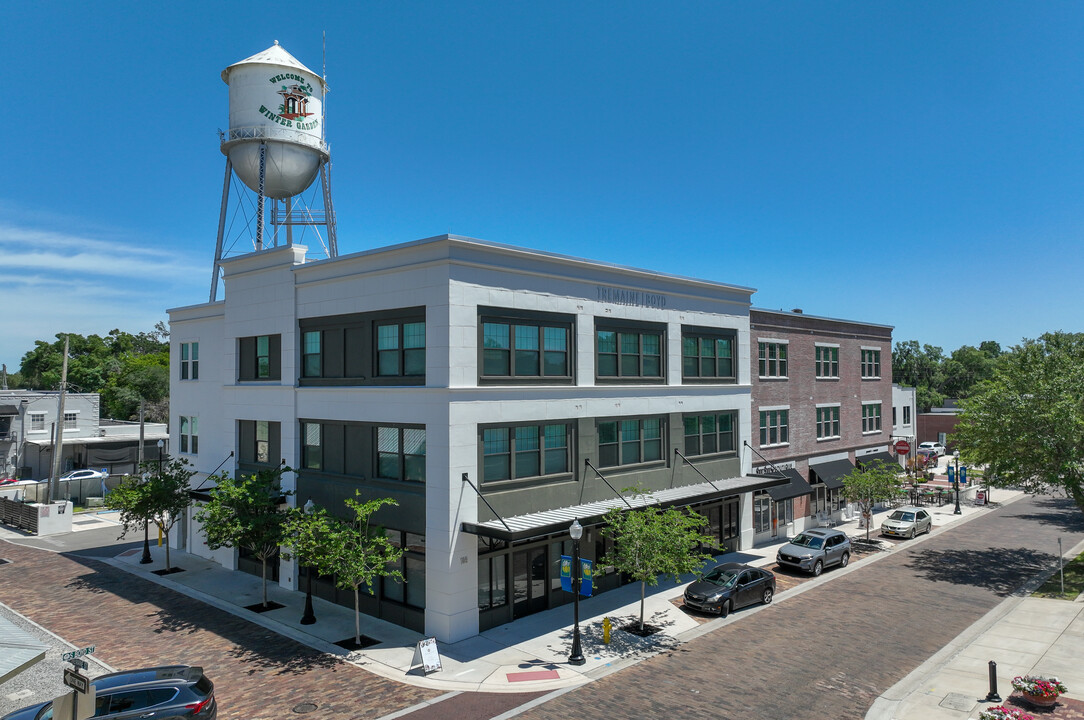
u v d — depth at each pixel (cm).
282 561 2555
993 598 2458
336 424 2409
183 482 2872
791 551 2823
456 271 2044
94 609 2277
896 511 3700
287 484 2553
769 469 3422
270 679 1692
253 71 3203
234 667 1770
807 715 1511
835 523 3934
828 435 3984
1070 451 2694
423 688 1645
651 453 2767
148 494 2752
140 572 2769
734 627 2125
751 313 3431
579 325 2442
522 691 1633
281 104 3212
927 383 11319
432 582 2014
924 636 2048
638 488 2498
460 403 2022
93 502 4506
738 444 3222
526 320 2259
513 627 2108
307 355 2538
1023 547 3325
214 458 3023
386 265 2217
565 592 2375
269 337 2705
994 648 1933
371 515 2244
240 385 2792
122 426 5803
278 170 3244
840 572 2838
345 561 1902
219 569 2825
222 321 2995
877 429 4491
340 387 2373
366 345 2283
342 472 2381
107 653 1875
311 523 1983
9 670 1154
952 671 1762
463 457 2023
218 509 2217
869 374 4434
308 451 2528
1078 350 3159
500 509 2125
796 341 3747
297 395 2544
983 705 1552
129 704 1323
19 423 5238
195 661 1812
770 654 1891
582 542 2442
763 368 3506
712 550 3023
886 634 2064
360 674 1730
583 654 1875
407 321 2162
